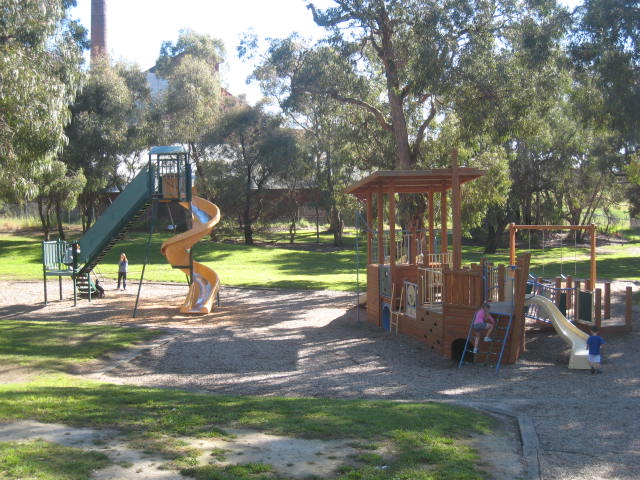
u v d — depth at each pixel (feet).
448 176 54.65
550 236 211.61
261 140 174.81
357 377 38.96
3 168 62.39
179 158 72.43
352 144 112.16
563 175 163.12
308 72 92.73
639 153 131.95
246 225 188.24
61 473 17.28
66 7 115.96
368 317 63.21
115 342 48.75
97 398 27.76
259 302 78.89
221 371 40.91
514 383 36.96
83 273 77.56
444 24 75.56
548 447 22.62
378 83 104.12
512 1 78.02
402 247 68.85
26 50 63.72
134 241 163.32
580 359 40.68
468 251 179.63
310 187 194.59
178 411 25.53
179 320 63.46
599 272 111.24
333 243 201.98
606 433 24.62
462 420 25.43
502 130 81.97
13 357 41.52
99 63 160.04
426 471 18.65
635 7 66.95
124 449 19.98
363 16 85.71
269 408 26.78
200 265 77.05
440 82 77.56
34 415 23.98
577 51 72.38
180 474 17.81
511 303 43.86
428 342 48.75
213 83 176.04
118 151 159.63
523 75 79.36
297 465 18.95
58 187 134.31
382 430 22.99
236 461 19.17
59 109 62.64
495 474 19.21
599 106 76.74
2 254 140.26
